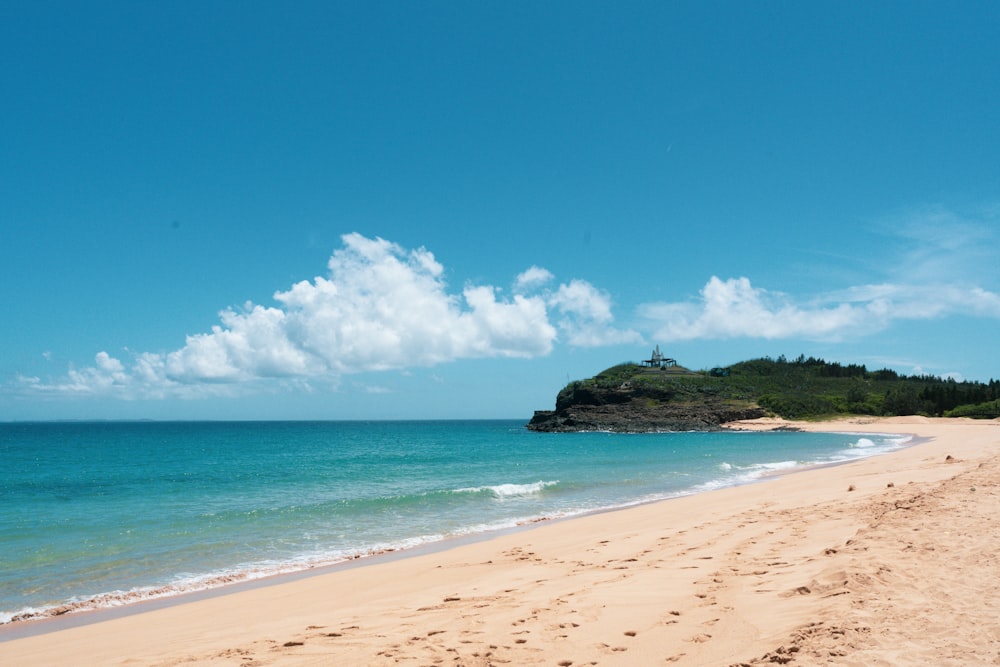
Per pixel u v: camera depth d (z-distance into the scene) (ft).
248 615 29.30
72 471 133.80
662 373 485.56
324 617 27.40
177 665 21.29
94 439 330.54
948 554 26.66
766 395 394.32
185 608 31.58
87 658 23.65
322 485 96.84
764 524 43.09
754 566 29.73
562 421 385.50
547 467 123.24
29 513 68.49
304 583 36.29
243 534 53.16
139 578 39.09
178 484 102.58
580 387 418.72
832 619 19.56
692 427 341.00
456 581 34.01
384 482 100.22
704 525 45.65
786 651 17.40
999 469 59.67
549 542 45.42
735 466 114.62
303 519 60.70
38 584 37.73
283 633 24.72
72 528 56.65
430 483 97.35
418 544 48.55
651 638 20.63
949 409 360.48
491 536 51.01
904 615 19.38
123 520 61.41
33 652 24.95
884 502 44.62
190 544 49.08
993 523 32.37
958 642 16.98
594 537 45.91
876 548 28.96
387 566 40.06
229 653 22.13
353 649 21.71
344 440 314.35
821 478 79.30
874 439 217.77
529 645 20.81
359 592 32.96
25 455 195.93
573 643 20.75
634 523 51.62
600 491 79.82
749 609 22.61
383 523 58.18
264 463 155.33
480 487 87.40
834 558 28.45
